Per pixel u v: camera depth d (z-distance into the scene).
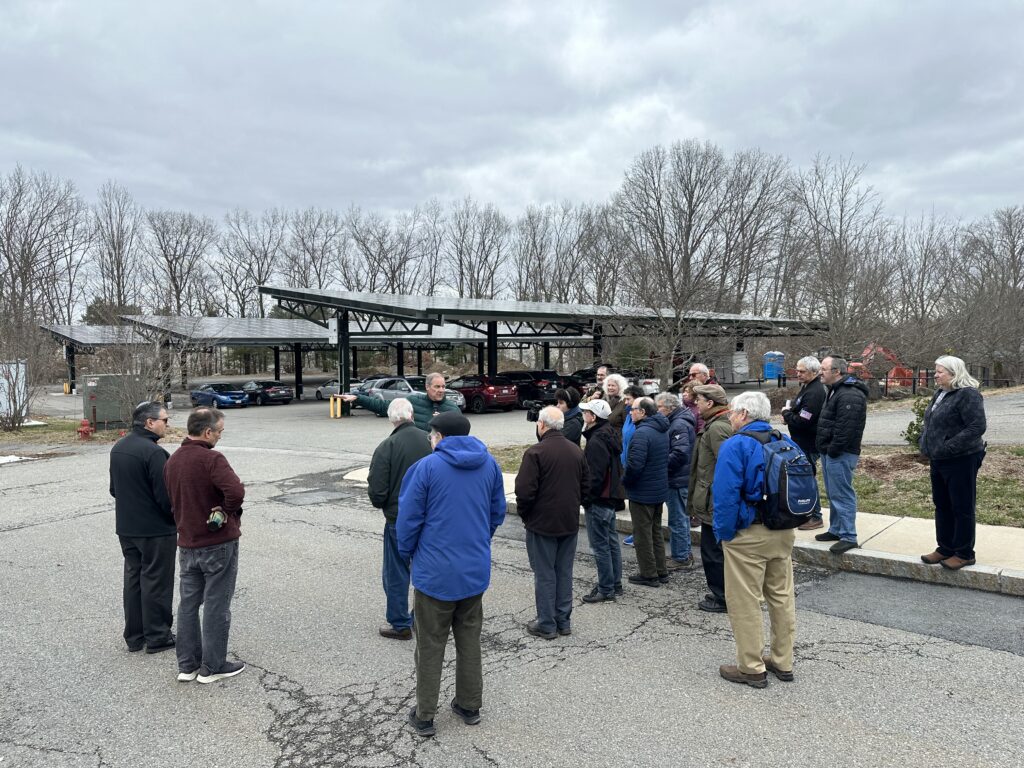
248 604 5.62
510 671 4.34
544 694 4.01
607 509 5.52
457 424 3.74
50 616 5.41
